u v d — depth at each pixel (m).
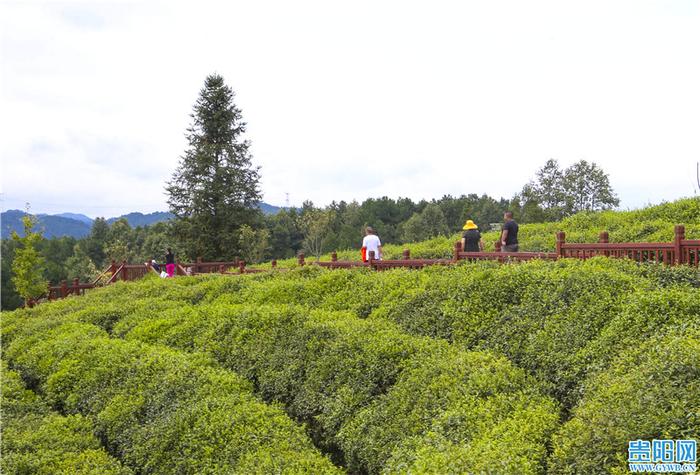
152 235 66.19
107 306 17.16
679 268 9.07
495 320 8.86
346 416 7.65
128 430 9.02
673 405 4.91
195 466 7.48
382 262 13.88
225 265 26.41
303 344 9.73
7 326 17.80
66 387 11.45
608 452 4.81
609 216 19.98
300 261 18.45
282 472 6.59
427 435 6.19
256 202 40.12
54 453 8.50
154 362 10.77
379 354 8.41
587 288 8.51
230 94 40.03
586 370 6.86
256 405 8.57
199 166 37.19
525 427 5.76
